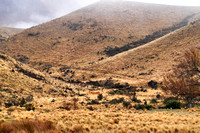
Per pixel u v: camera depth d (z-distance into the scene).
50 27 195.75
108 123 9.45
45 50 145.62
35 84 45.38
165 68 77.56
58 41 160.38
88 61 118.56
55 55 135.38
